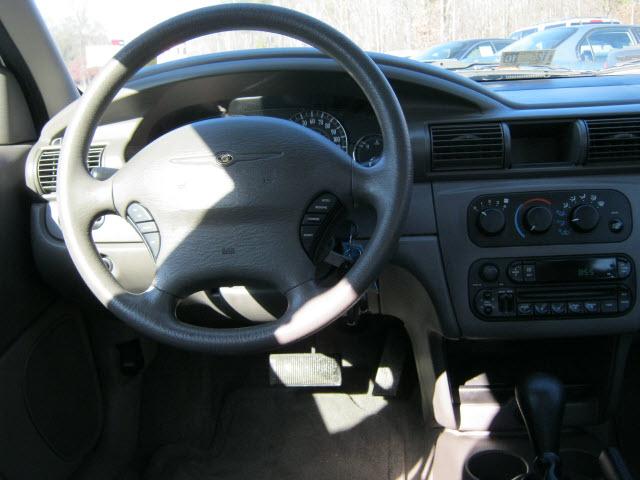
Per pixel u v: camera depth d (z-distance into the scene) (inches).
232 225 42.7
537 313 59.4
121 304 42.1
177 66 58.7
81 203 43.0
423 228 59.6
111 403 72.5
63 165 42.4
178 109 63.6
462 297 59.9
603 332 59.9
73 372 65.9
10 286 55.8
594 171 59.2
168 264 43.2
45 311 62.6
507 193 59.0
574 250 58.9
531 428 54.7
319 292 42.5
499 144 58.4
